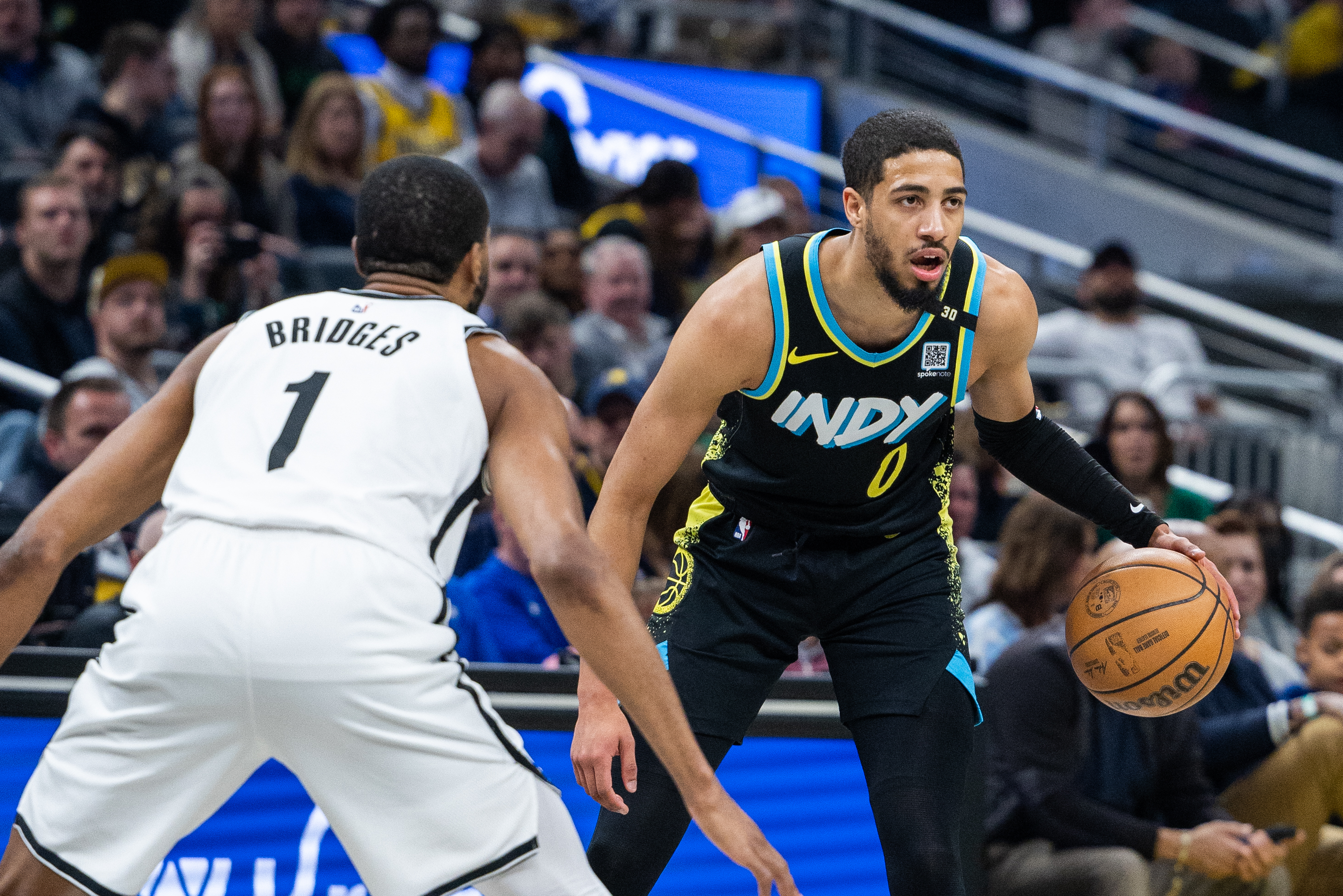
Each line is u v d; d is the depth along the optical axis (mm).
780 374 8062
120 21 26766
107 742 6582
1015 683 12406
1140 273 24906
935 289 7727
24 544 6891
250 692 6430
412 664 6547
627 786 8000
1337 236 34094
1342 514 21156
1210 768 13430
